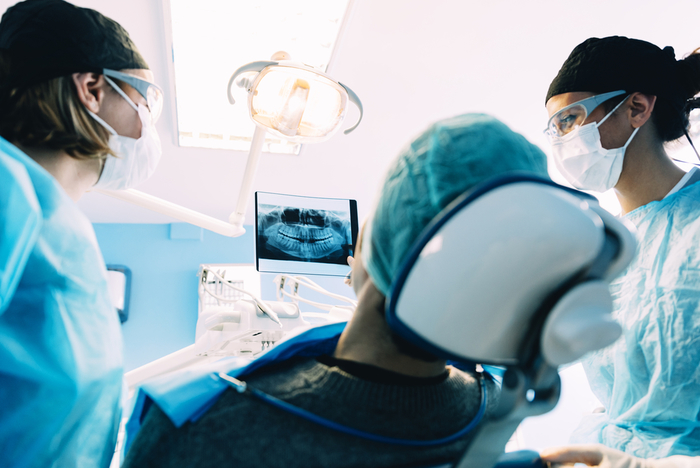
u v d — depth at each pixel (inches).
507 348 14.5
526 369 14.2
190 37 77.5
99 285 30.4
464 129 18.7
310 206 61.1
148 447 18.5
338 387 19.1
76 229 29.1
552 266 13.1
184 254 152.7
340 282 155.9
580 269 13.5
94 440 27.1
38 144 32.2
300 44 82.1
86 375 26.4
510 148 18.3
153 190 130.2
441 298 14.1
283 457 17.4
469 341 14.4
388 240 18.1
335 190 136.5
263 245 55.8
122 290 137.9
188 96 91.4
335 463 17.4
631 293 42.3
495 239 13.4
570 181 50.4
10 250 21.8
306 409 18.7
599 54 45.1
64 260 27.9
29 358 24.6
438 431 19.2
